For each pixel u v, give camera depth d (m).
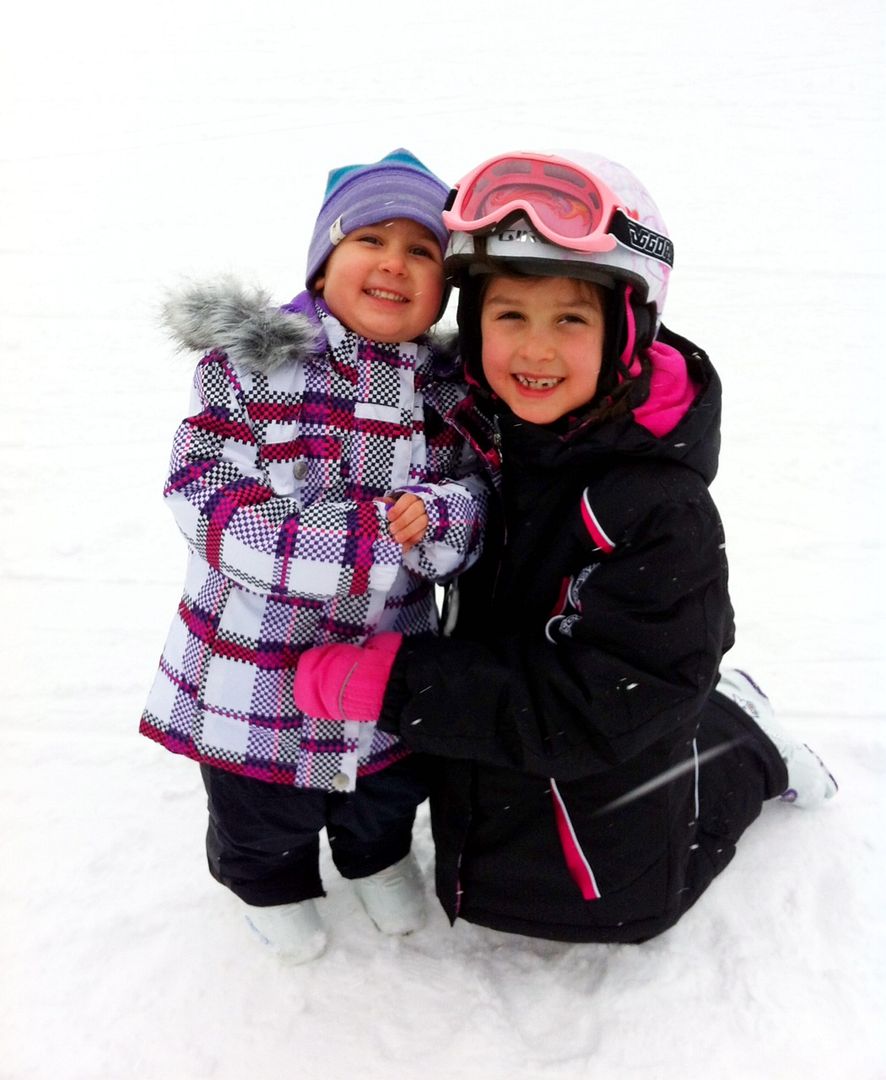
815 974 1.56
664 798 1.45
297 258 4.30
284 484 1.38
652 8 7.66
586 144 5.36
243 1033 1.50
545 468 1.38
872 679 2.24
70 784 1.96
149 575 2.59
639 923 1.51
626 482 1.31
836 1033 1.48
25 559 2.64
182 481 1.35
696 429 1.33
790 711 2.15
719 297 3.94
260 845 1.49
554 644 1.34
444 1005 1.54
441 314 1.46
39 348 3.66
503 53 6.82
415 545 1.38
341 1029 1.51
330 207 1.44
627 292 1.31
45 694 2.19
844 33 7.01
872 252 4.30
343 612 1.42
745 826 1.70
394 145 5.43
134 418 3.29
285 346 1.35
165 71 6.65
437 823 1.54
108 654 2.31
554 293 1.28
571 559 1.38
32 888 1.74
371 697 1.34
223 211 4.75
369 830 1.56
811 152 5.24
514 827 1.48
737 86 6.14
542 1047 1.48
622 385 1.33
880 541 2.72
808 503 2.88
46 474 2.99
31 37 7.26
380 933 1.65
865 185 4.88
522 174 1.31
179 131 5.72
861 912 1.66
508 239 1.25
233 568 1.32
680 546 1.27
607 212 1.24
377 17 7.62
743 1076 1.42
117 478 2.98
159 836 1.84
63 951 1.63
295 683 1.38
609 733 1.29
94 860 1.79
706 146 5.32
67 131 5.71
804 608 2.47
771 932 1.63
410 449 1.44
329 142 5.50
